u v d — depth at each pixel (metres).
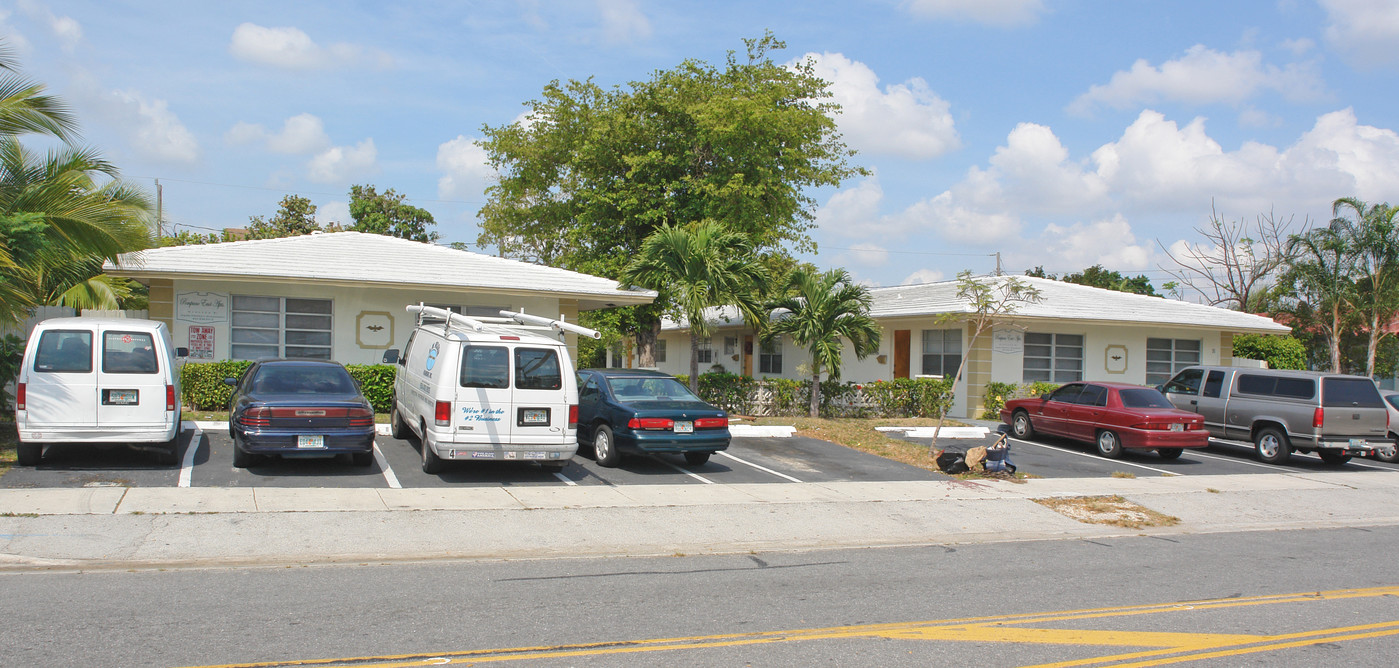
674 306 22.56
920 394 22.27
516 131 27.67
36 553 7.54
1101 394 16.83
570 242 28.27
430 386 11.77
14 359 13.75
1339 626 6.59
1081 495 12.51
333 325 17.95
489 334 11.64
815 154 28.47
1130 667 5.55
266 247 18.48
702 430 12.97
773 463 14.19
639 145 26.06
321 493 10.26
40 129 13.27
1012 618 6.61
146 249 15.34
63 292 18.12
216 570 7.43
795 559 8.66
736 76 26.53
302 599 6.59
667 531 9.52
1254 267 33.47
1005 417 19.09
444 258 19.97
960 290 16.77
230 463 11.84
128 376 10.89
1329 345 27.58
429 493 10.62
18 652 5.20
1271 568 8.73
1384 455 17.64
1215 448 18.67
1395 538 10.74
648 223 25.69
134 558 7.58
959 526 10.52
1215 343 26.33
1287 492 13.52
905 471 13.95
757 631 6.11
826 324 20.61
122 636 5.57
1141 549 9.64
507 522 9.47
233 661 5.16
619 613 6.49
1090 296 25.86
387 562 7.99
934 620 6.50
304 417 11.12
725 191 23.86
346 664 5.18
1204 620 6.68
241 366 16.59
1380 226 25.66
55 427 10.57
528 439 11.52
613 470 12.96
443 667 5.18
